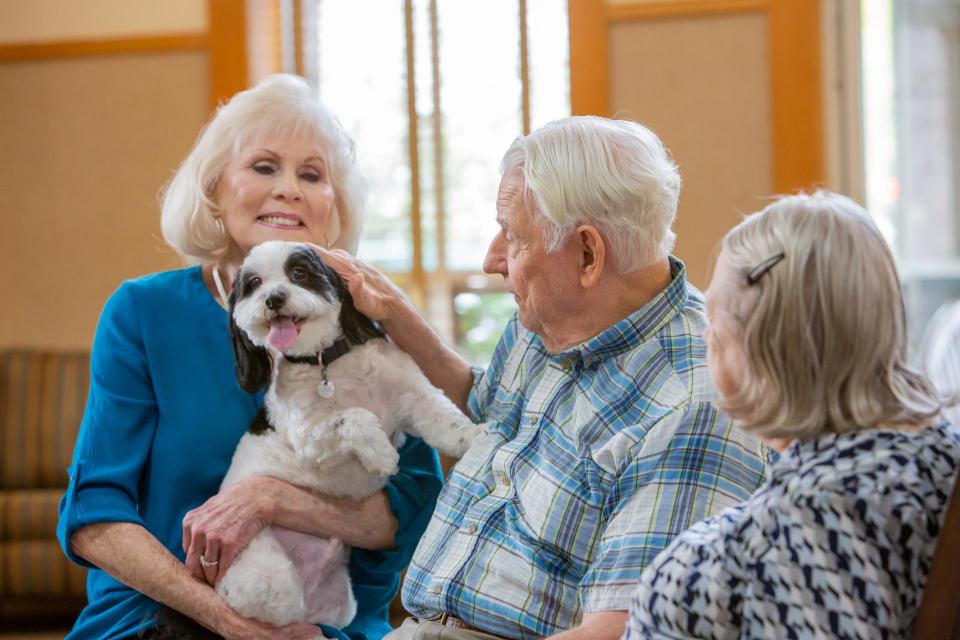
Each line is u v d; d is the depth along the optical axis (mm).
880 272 1184
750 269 1217
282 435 1947
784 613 1104
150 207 5289
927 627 1048
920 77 5180
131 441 2000
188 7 5242
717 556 1160
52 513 4176
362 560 2074
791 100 4910
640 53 4992
